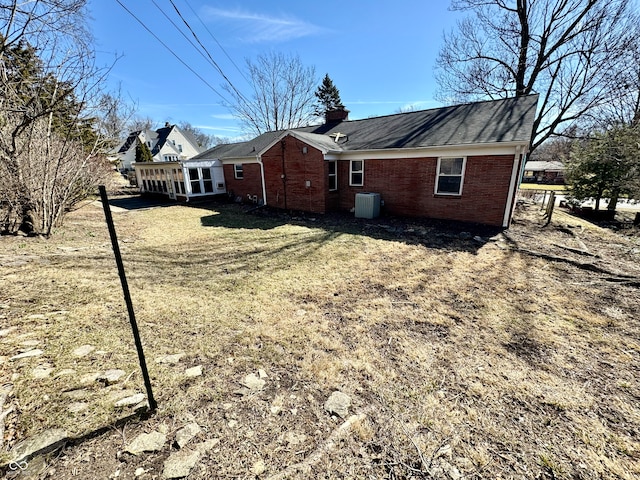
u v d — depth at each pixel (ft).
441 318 12.12
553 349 9.99
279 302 13.58
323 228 29.68
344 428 6.74
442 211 31.17
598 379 8.54
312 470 5.72
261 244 24.00
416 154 31.30
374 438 6.50
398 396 7.81
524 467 5.89
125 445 6.02
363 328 11.35
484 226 28.32
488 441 6.48
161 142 130.62
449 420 7.04
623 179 38.40
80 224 30.35
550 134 45.80
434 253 21.01
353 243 23.84
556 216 35.96
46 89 20.15
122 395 7.41
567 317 12.12
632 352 9.83
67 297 13.06
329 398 7.70
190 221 34.63
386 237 25.64
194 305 13.08
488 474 5.73
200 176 52.44
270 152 41.32
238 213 39.91
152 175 59.82
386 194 34.76
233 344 10.16
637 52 37.27
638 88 39.63
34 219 22.49
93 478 5.32
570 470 5.84
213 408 7.23
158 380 8.09
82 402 7.05
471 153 27.94
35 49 18.79
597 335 10.83
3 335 9.45
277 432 6.59
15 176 20.53
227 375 8.52
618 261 19.40
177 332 10.80
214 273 17.43
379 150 33.17
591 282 15.71
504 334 10.93
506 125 27.66
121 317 11.68
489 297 14.07
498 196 27.53
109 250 21.65
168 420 6.76
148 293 14.20
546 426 6.90
